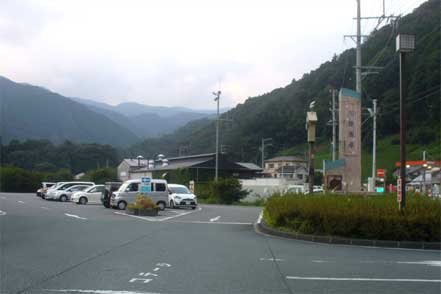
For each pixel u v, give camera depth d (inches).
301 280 336.2
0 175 2965.1
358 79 1325.0
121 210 1176.2
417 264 414.3
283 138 3722.9
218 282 323.6
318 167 3051.2
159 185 1234.0
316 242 581.6
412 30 1916.8
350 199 650.8
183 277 339.0
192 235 631.8
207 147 4279.0
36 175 3065.9
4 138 5615.2
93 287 304.0
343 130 1069.8
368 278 346.6
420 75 1939.0
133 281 323.0
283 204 693.9
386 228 562.3
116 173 3476.9
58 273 350.6
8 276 339.0
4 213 995.9
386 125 2824.8
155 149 5600.4
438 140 2495.1
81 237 587.8
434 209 574.2
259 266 391.2
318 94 3063.5
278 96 4040.4
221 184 1898.4
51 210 1120.8
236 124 4247.0
